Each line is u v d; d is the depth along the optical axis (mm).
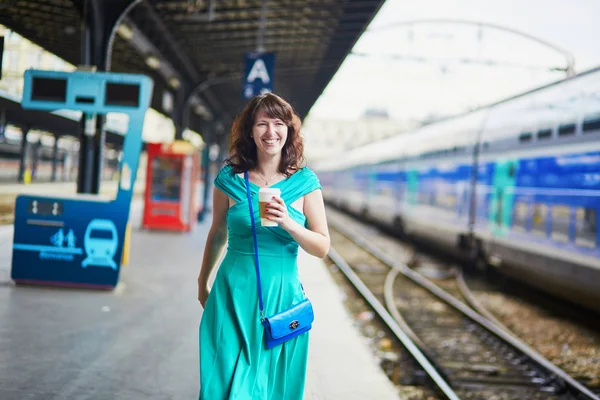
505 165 10773
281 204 2244
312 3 11383
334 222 27922
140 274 8258
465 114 14195
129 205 6898
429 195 15727
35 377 3971
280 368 2441
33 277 6836
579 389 5262
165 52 13094
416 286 11359
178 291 7211
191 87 16688
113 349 4715
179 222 14695
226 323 2391
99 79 6773
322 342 5578
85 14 8031
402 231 18922
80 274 6883
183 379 4133
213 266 2666
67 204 6832
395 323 7816
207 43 14750
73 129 18266
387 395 4211
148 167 14711
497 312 9297
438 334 7754
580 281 8000
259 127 2400
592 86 8102
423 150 16719
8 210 15703
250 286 2410
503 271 10898
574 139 8328
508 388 5637
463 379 5848
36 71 6738
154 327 5469
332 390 4270
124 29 9492
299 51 16562
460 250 13148
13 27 11484
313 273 9648
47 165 18594
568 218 8336
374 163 24047
